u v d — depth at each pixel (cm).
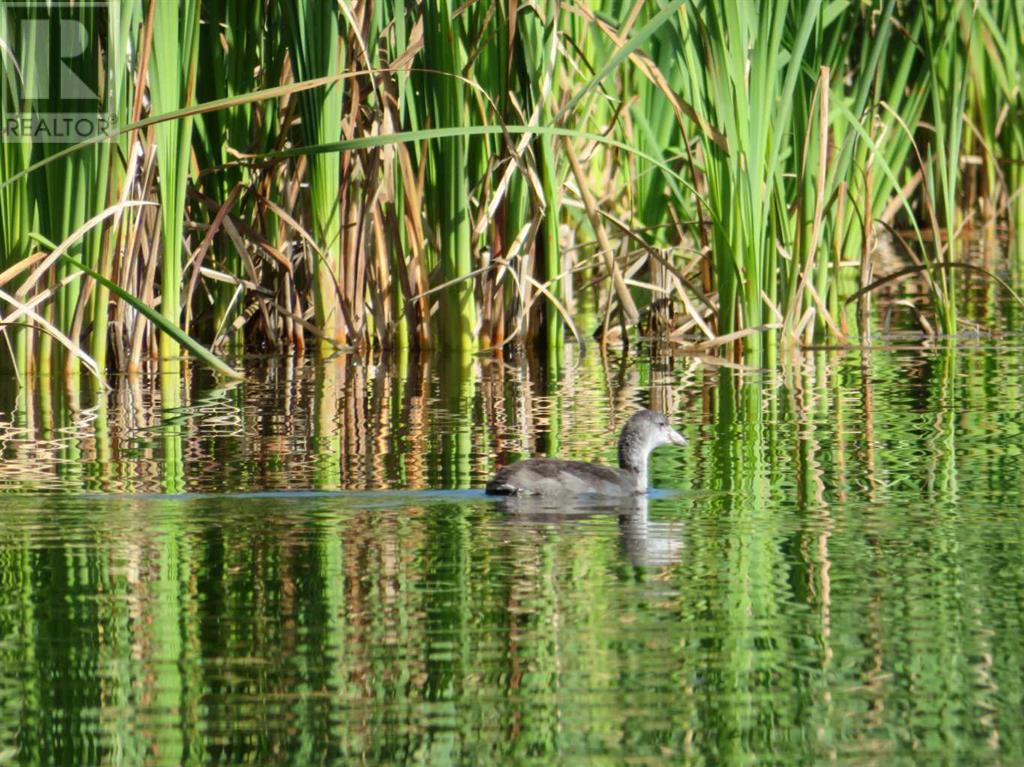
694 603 983
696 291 2056
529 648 904
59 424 1650
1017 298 2025
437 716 816
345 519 1198
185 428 1627
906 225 3353
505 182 2002
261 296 2156
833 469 1395
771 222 2006
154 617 959
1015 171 3247
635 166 2278
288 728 802
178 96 1861
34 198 1836
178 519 1194
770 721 810
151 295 1977
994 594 998
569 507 1247
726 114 1861
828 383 1867
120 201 1811
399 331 2136
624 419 1670
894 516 1205
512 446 1523
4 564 1069
